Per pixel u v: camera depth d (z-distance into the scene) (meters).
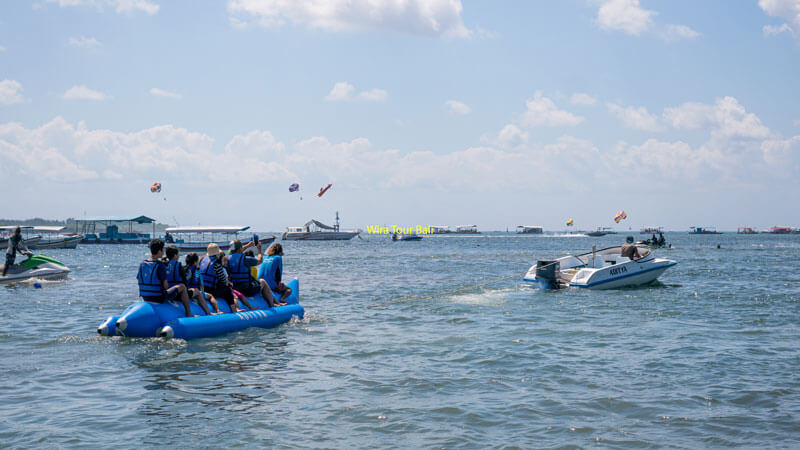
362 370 8.23
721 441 5.55
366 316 13.55
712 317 13.25
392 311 14.45
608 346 9.95
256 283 12.03
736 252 55.25
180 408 6.44
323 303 16.17
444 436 5.65
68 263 36.47
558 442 5.51
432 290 19.59
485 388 7.33
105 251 60.88
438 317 13.41
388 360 8.87
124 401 6.67
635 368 8.36
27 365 8.34
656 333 11.20
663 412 6.38
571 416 6.25
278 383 7.51
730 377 7.85
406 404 6.65
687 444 5.47
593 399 6.85
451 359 8.95
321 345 9.98
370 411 6.39
